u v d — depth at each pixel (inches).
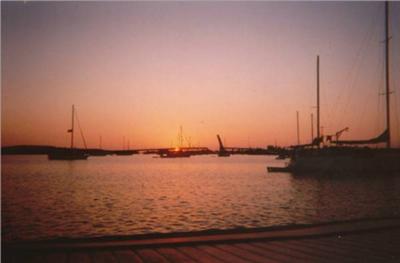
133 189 1551.4
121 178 2228.1
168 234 395.2
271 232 404.5
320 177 2062.0
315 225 441.7
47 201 1153.4
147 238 381.7
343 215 862.5
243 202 1107.3
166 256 323.9
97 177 2317.9
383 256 323.6
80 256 324.8
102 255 328.2
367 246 355.3
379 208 986.7
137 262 307.4
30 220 810.2
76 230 706.2
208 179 2103.8
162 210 945.5
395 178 1937.7
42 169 3280.0
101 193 1391.5
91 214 888.3
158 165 4298.7
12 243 361.4
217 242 367.6
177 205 1041.5
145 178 2222.0
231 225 741.3
